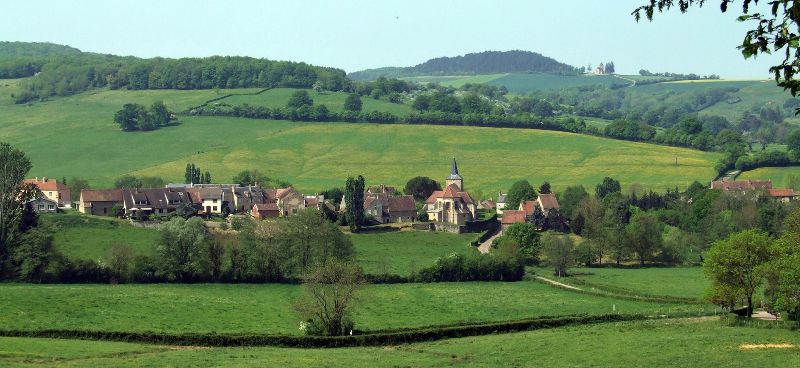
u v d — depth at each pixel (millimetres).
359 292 197250
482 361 142875
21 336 165500
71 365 132625
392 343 167250
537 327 182375
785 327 165750
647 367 131000
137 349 154250
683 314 189625
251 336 164625
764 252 183125
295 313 195250
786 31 43562
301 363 140750
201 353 151875
